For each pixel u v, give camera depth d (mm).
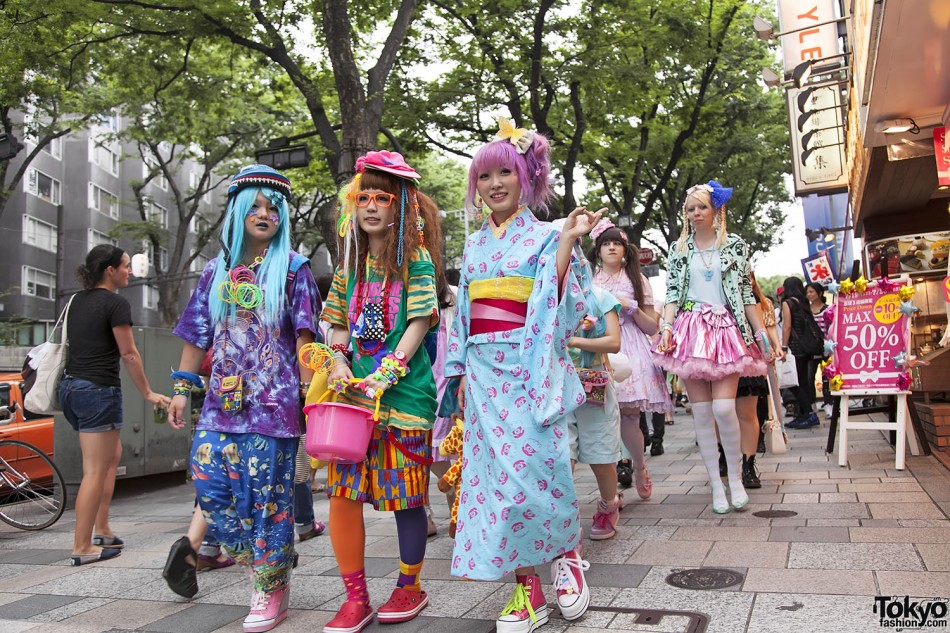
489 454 2516
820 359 8727
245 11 10766
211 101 14492
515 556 2412
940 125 6234
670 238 21828
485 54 13945
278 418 2793
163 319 23812
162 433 7801
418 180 2842
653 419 7129
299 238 25031
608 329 3650
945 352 6148
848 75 8445
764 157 21781
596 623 2461
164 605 3104
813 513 3836
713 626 2334
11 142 11422
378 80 9914
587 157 17047
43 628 2848
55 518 5445
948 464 4930
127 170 33125
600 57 13688
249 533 2781
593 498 4922
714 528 3699
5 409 6766
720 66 16672
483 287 2641
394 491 2660
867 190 9391
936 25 4508
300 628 2709
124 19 10945
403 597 2703
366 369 2766
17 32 11102
